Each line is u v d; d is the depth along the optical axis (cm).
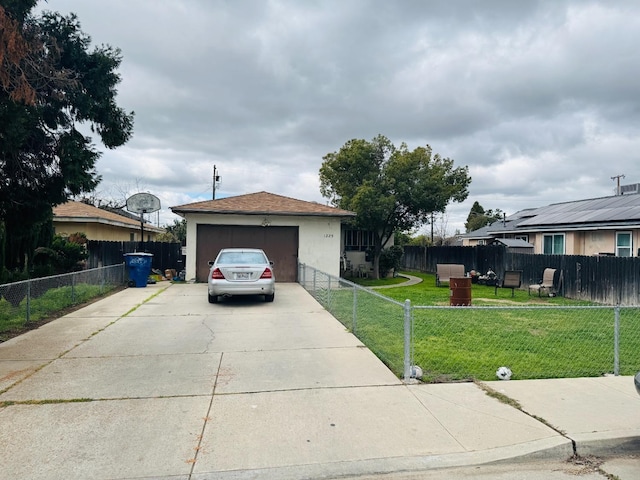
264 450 369
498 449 374
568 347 724
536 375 571
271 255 1661
